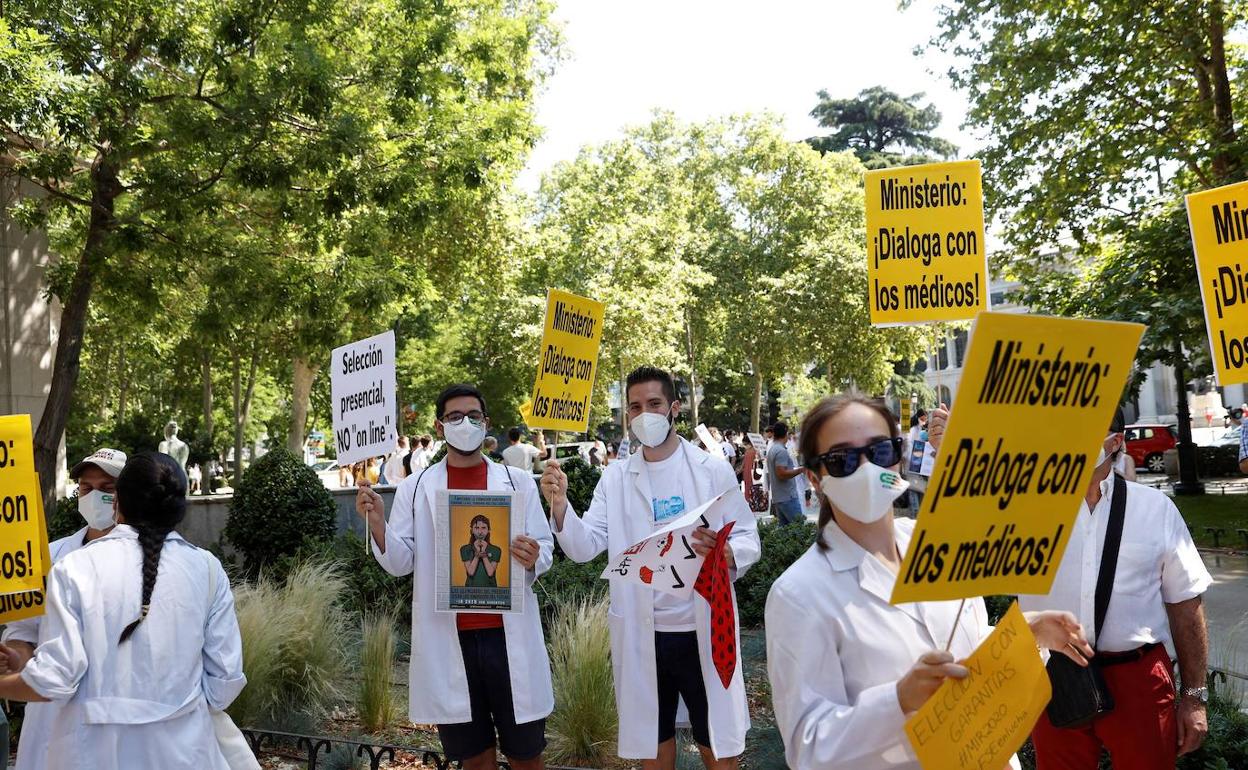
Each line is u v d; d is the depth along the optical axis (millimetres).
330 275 14961
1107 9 16188
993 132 18453
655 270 40719
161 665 3469
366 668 7020
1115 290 15406
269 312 14305
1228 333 4102
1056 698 3697
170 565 3574
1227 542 14828
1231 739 5020
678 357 42875
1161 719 3738
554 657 6930
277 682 6977
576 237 43438
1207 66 16656
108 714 3369
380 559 4867
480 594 4734
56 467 14805
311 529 11164
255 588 9102
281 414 50875
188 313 19312
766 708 7055
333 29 15125
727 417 65375
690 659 4820
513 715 4797
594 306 5539
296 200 14844
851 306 42719
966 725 2242
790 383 54250
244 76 13406
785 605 2562
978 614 2680
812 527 10992
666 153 50375
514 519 4766
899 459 2576
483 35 18016
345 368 5555
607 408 44188
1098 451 2305
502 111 16406
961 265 5348
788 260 46344
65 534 10477
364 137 14180
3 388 15711
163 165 13234
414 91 14844
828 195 46312
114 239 12984
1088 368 2260
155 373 39969
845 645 2508
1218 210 4113
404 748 5418
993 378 2178
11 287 15852
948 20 18391
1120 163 16906
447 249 25141
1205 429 39312
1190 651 3838
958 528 2209
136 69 14023
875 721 2309
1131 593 3762
